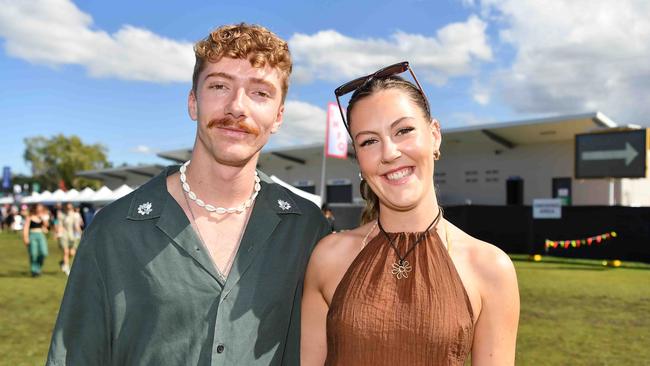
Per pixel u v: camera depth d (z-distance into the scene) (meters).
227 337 1.55
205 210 1.68
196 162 1.67
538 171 24.20
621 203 21.50
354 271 1.68
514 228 16.72
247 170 1.67
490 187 25.75
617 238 14.55
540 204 15.55
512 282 1.62
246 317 1.59
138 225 1.59
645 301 8.12
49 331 6.12
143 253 1.57
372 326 1.58
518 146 24.92
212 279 1.57
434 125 1.78
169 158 36.28
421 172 1.66
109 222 1.60
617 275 11.48
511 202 24.92
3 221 33.59
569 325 6.45
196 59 1.67
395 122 1.62
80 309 1.59
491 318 1.62
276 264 1.69
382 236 1.73
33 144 71.00
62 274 11.54
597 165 17.02
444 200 27.20
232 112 1.56
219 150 1.58
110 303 1.58
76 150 70.38
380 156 1.64
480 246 1.69
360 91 1.69
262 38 1.63
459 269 1.66
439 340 1.53
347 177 30.45
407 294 1.61
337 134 14.38
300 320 1.82
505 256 1.66
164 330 1.54
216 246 1.66
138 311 1.55
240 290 1.60
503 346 1.61
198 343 1.54
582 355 5.14
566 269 12.73
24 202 28.67
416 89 1.70
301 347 1.82
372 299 1.61
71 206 12.17
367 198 1.96
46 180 71.94
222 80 1.61
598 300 8.22
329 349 1.68
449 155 27.33
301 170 33.12
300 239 1.78
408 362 1.55
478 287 1.63
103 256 1.58
